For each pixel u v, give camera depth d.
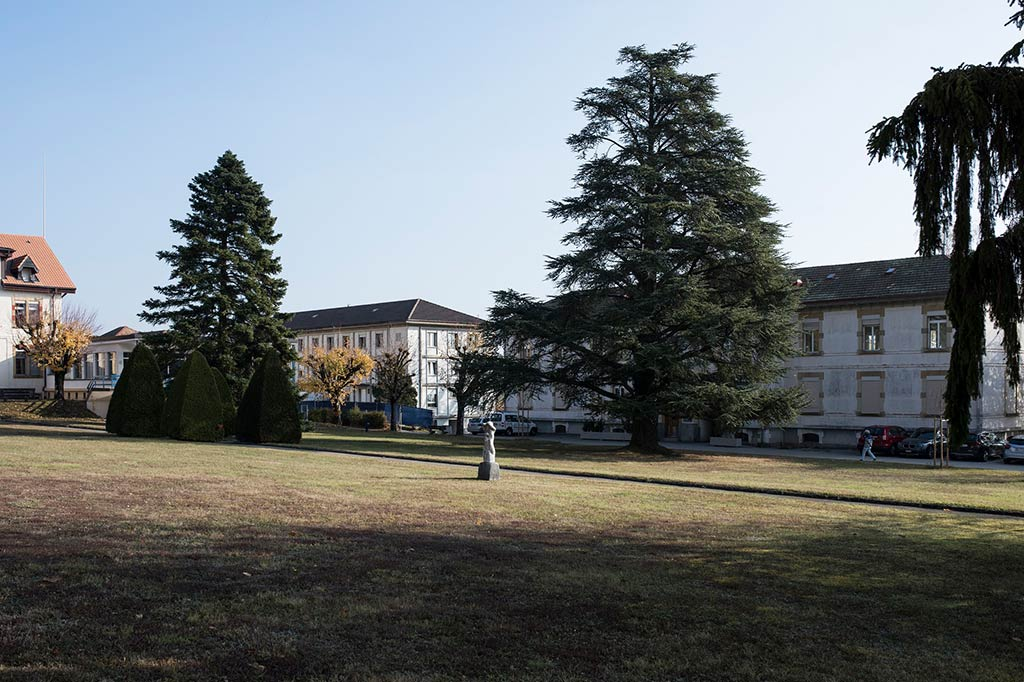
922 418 48.53
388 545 11.01
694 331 35.41
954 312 10.05
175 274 45.97
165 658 6.17
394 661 6.45
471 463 28.20
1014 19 9.70
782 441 53.28
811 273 55.78
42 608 7.16
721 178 37.03
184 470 20.66
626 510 16.19
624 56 38.91
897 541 13.62
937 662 7.21
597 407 38.72
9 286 65.19
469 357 40.06
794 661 7.04
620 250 37.84
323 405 88.06
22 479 16.48
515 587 9.02
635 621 7.95
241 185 47.12
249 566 9.29
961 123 9.29
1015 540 14.18
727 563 11.02
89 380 76.50
